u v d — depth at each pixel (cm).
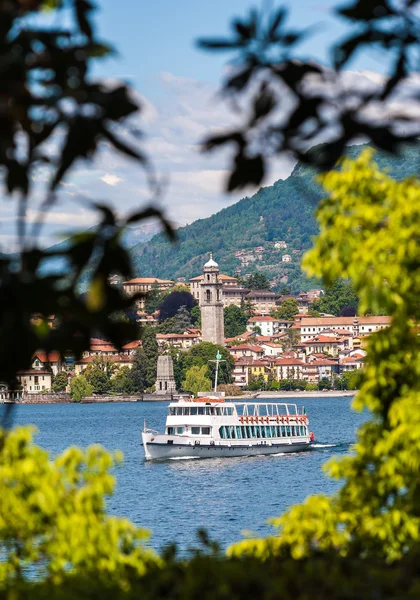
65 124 1573
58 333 1652
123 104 1552
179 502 15662
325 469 3541
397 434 3312
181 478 19012
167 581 2489
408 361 3475
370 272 3353
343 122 1595
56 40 1653
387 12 1675
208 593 2348
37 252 1612
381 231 3356
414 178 3428
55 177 1573
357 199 3459
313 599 2347
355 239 3384
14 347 1614
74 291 1645
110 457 2906
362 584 2406
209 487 17500
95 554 2700
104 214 1611
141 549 2848
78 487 2883
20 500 2695
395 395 3556
